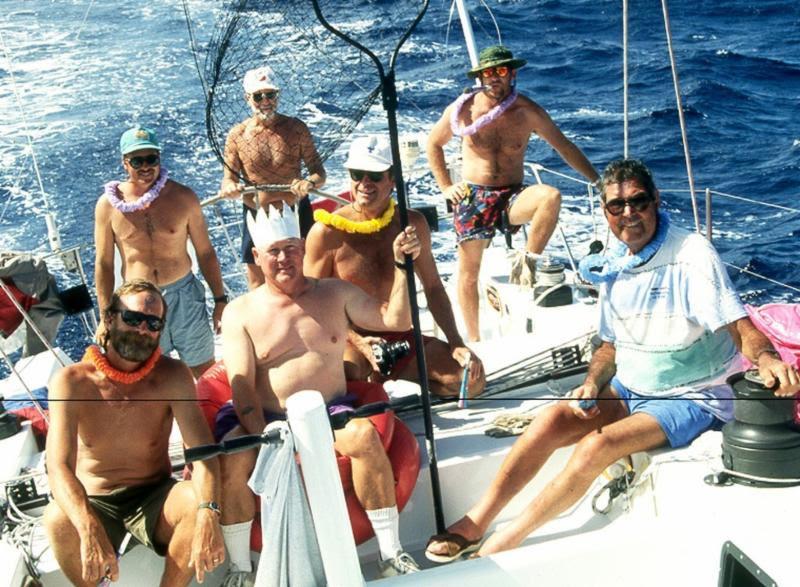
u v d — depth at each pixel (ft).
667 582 10.82
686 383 12.90
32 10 74.08
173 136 46.52
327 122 15.35
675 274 12.53
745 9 75.46
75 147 46.73
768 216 37.86
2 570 11.37
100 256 17.43
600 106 54.44
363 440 11.93
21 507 13.09
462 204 19.74
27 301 17.70
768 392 11.54
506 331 20.01
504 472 12.75
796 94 55.36
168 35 64.23
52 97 54.24
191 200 17.34
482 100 19.58
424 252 15.11
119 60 59.98
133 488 12.02
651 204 12.42
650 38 68.95
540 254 19.43
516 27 71.46
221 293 18.07
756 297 31.42
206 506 11.18
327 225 15.12
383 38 15.15
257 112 18.07
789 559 10.41
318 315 12.85
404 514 13.38
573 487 12.34
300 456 9.95
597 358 13.35
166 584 11.56
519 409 14.84
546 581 10.71
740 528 10.80
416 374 14.90
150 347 11.58
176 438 14.84
